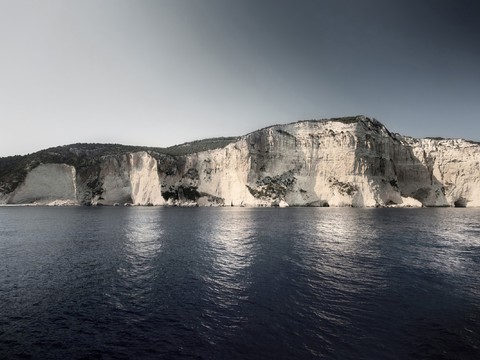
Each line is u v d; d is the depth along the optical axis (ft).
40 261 88.17
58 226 170.60
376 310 52.49
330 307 53.83
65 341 43.47
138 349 40.98
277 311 52.21
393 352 39.55
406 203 373.40
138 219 209.26
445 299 57.57
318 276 72.13
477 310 52.47
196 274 74.49
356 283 66.95
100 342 42.98
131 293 61.93
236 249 103.81
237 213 261.85
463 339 42.80
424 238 126.31
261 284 66.54
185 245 111.65
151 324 48.11
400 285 65.57
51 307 55.36
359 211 286.46
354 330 45.34
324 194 368.89
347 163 367.86
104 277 72.69
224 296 59.57
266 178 382.01
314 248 104.83
